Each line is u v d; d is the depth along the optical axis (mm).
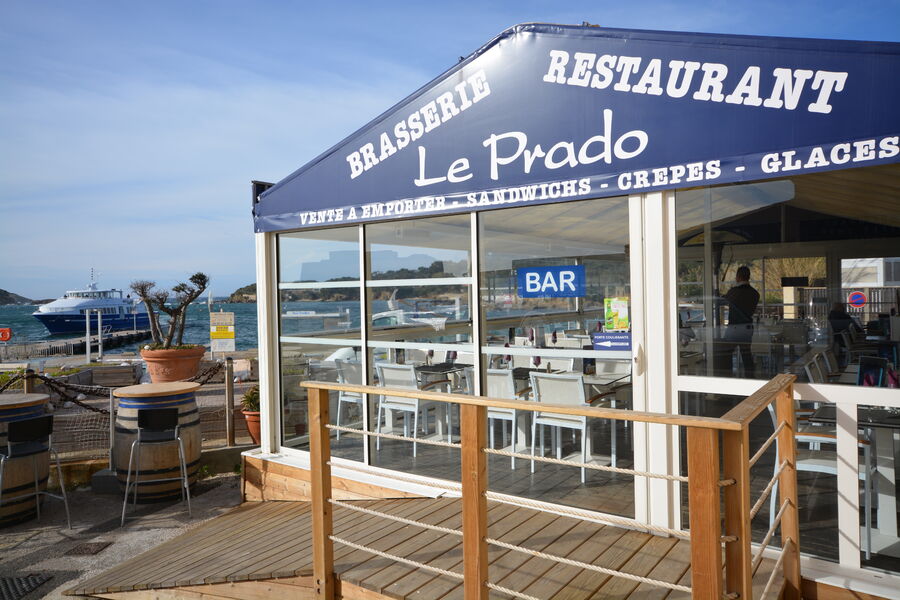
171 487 6898
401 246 5555
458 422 5254
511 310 4867
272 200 6469
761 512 3826
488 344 5012
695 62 3914
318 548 3750
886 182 3410
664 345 4082
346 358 6059
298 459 6391
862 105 3379
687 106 3949
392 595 3434
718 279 3918
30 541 5910
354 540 4207
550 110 4527
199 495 7234
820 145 3502
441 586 3498
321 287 6211
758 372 3807
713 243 3930
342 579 3678
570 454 4594
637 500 4199
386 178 5535
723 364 3914
